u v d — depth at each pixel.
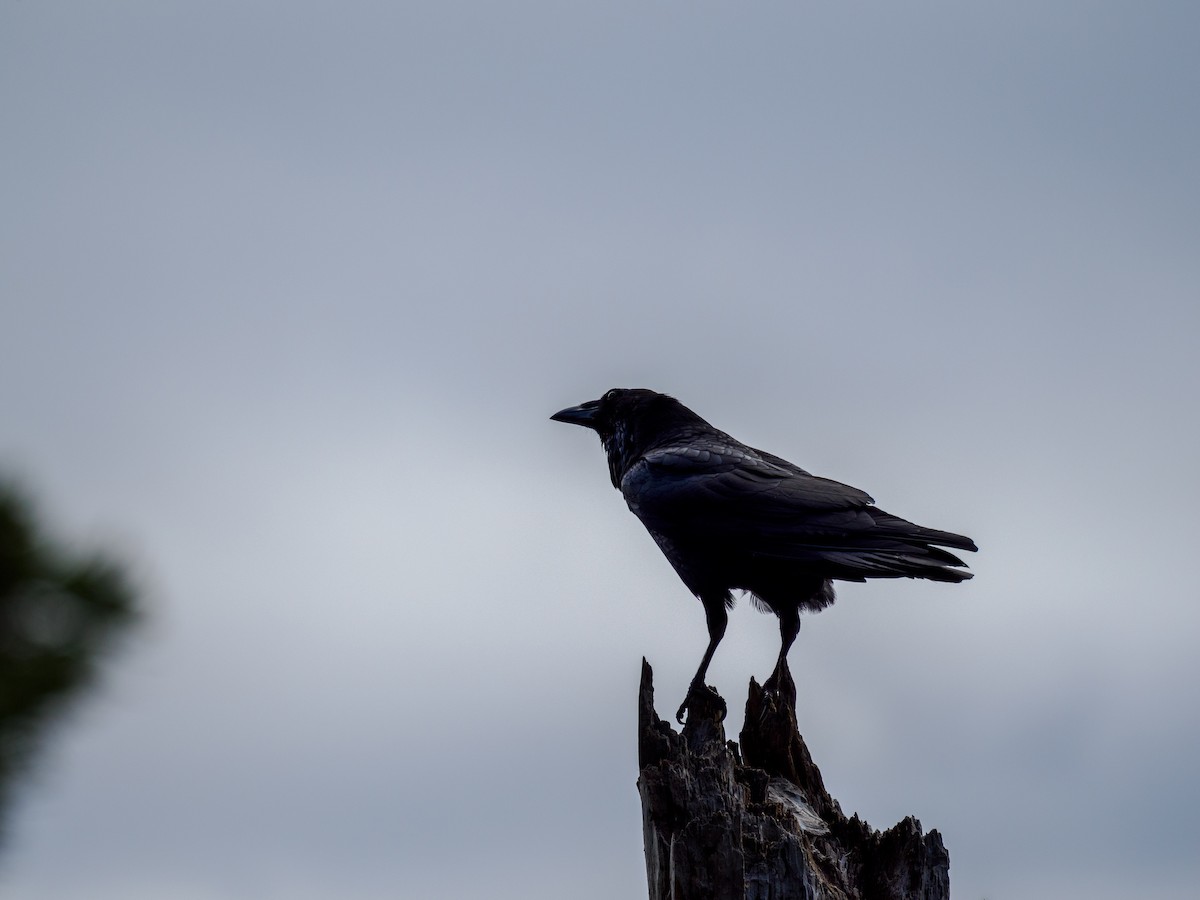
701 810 10.96
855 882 11.46
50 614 4.48
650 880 11.10
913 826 11.59
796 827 11.24
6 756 4.39
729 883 10.60
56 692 4.41
